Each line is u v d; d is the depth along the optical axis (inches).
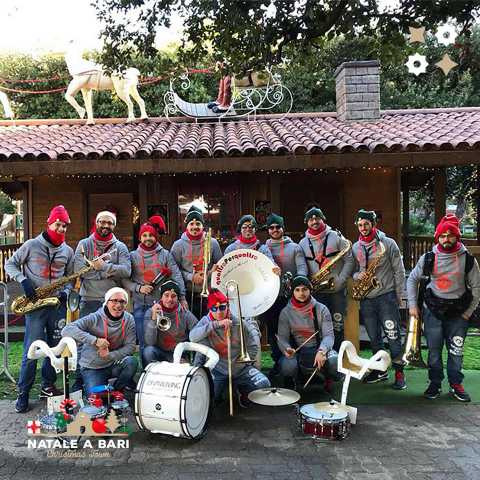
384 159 277.9
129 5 187.9
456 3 163.5
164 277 187.5
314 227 193.9
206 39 196.9
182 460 133.5
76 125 398.3
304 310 175.0
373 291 191.0
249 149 275.3
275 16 180.1
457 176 626.2
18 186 380.2
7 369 204.1
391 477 123.6
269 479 123.1
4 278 349.7
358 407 171.6
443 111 399.9
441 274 174.9
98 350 157.5
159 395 140.5
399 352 189.5
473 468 128.0
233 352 168.9
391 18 173.2
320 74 633.6
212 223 362.3
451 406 172.2
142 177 331.3
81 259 180.5
